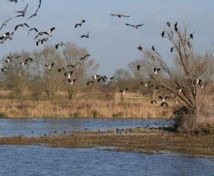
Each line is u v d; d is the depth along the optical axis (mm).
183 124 40094
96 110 58188
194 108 39781
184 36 39938
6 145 32125
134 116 56844
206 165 24375
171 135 38062
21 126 47312
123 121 53875
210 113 39750
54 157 26922
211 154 28078
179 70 42188
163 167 23812
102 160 25922
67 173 22281
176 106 47312
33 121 53281
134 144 32656
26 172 22500
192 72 39906
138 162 25250
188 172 22484
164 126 47000
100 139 35750
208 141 33812
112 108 58406
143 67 40906
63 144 32781
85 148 30797
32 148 30734
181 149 29969
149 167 23812
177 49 39969
